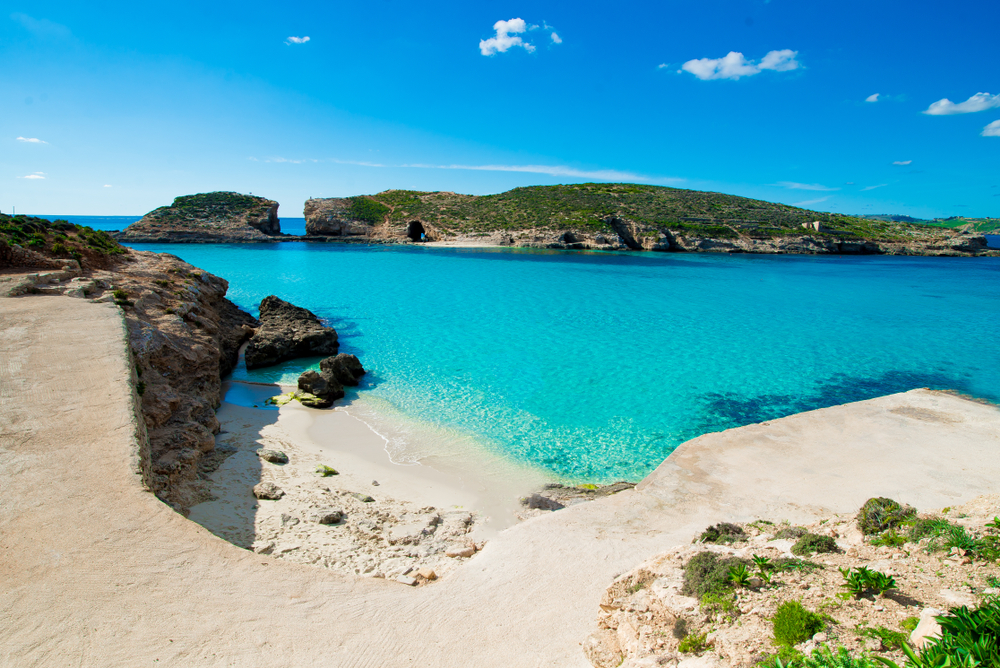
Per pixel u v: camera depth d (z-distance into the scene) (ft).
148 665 16.21
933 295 133.49
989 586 14.60
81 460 26.27
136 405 32.99
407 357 73.15
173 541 21.91
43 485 24.23
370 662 17.75
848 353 77.61
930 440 42.04
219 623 18.35
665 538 28.68
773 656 12.94
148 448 32.63
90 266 67.31
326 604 20.39
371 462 42.55
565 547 27.76
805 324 97.25
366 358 72.33
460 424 51.13
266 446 43.68
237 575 20.81
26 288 53.62
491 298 121.29
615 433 49.88
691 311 108.37
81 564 20.10
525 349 77.82
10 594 18.40
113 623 17.67
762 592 16.51
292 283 142.00
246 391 58.85
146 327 50.26
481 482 40.11
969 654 10.04
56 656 16.22
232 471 37.96
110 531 21.95
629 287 140.67
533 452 45.78
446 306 110.93
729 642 14.17
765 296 129.08
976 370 69.77
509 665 18.17
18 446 26.96
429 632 19.84
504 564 25.91
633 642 16.75
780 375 67.05
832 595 15.34
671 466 37.91
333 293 126.93
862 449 40.47
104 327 43.73
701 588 17.44
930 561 17.35
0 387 32.83
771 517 30.78
